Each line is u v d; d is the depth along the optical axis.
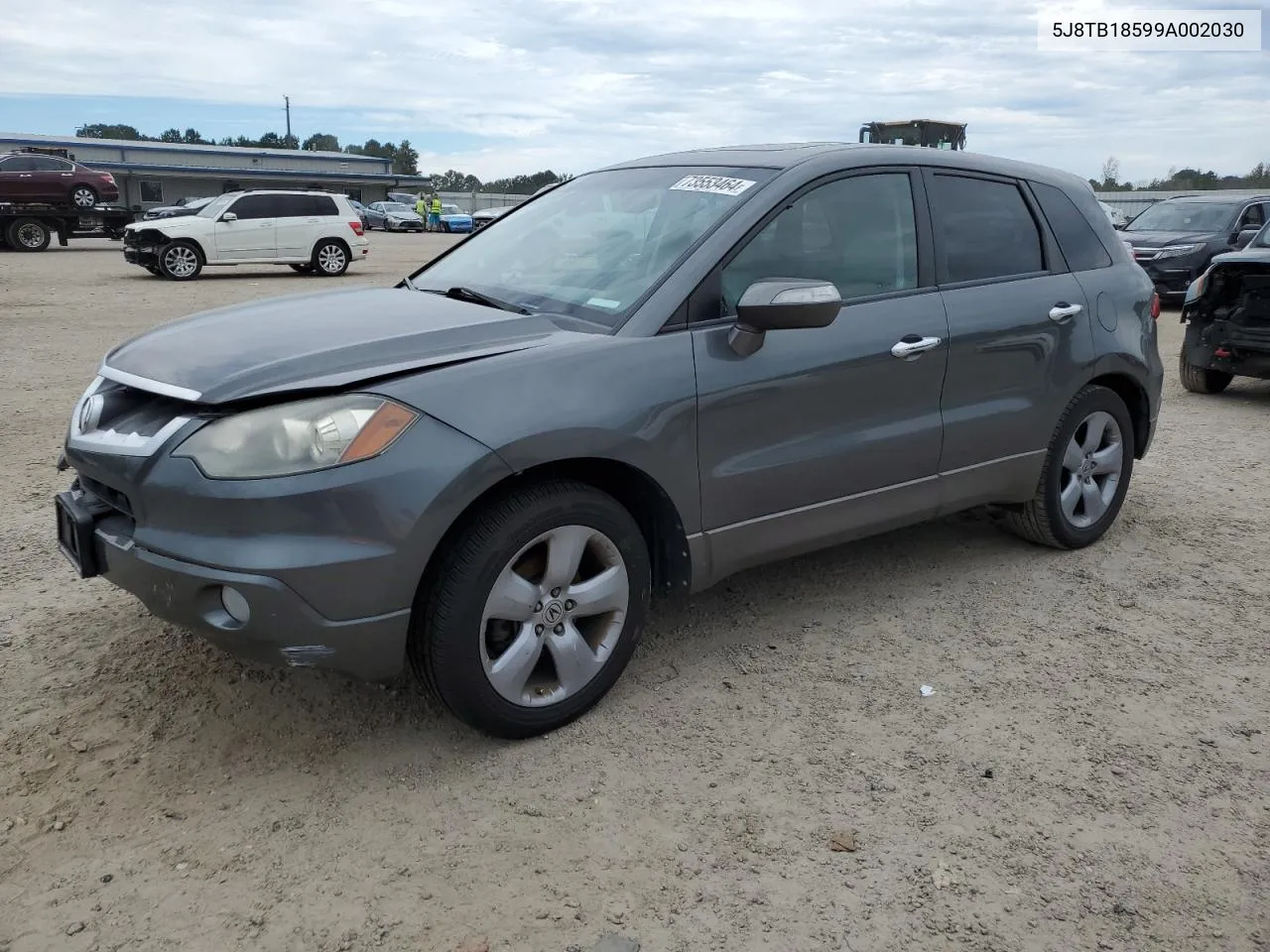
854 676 3.60
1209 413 8.21
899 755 3.12
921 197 4.04
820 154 3.84
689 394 3.24
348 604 2.71
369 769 3.00
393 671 2.89
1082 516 4.78
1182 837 2.76
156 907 2.43
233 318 3.45
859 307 3.74
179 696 3.35
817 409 3.59
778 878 2.57
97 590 4.16
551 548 3.05
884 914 2.46
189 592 2.72
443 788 2.91
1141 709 3.42
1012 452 4.31
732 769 3.03
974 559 4.71
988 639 3.91
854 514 3.82
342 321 3.28
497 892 2.51
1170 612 4.19
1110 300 4.62
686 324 3.31
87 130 105.06
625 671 3.60
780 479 3.53
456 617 2.88
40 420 7.12
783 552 3.67
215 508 2.66
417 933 2.37
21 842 2.64
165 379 2.93
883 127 21.78
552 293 3.59
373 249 30.97
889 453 3.83
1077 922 2.44
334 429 2.70
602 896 2.49
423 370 2.90
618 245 3.69
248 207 20.11
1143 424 4.97
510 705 3.06
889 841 2.72
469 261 4.16
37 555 4.53
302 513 2.65
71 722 3.18
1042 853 2.69
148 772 2.95
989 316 4.09
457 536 2.92
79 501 3.11
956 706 3.41
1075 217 4.64
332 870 2.57
